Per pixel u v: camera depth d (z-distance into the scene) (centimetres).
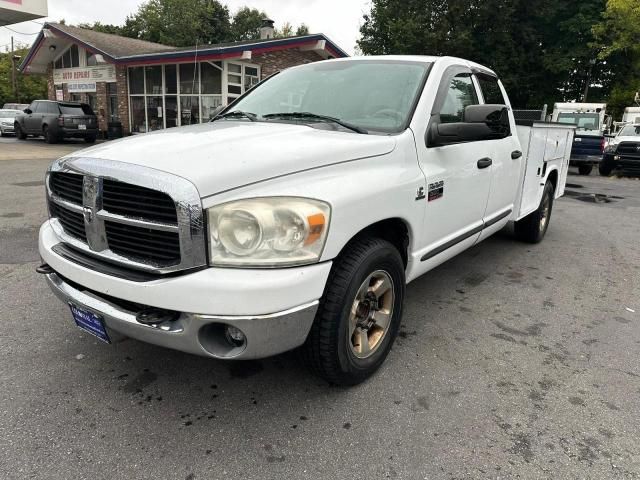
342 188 246
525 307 421
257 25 4991
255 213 216
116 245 239
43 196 835
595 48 2359
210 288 212
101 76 2297
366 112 328
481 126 318
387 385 292
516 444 245
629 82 2580
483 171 393
